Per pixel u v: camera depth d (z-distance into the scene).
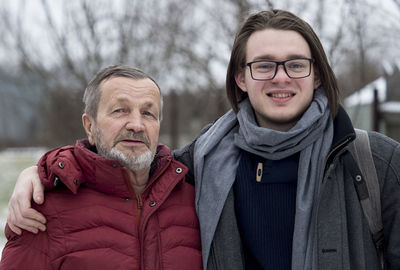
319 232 1.71
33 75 6.72
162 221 1.86
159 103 1.98
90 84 1.99
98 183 1.83
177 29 7.32
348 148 1.78
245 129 1.97
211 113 9.75
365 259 1.74
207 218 1.89
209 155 2.06
